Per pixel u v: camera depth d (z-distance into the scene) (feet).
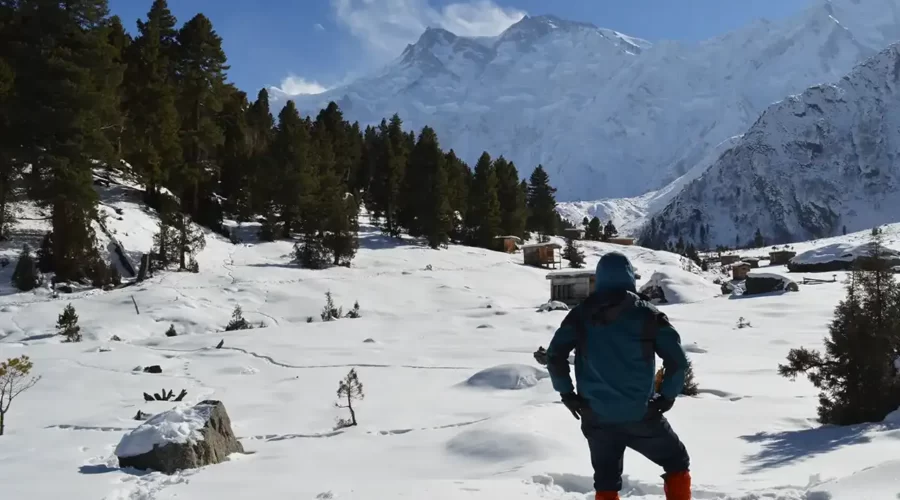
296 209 206.28
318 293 147.13
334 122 307.99
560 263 251.80
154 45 189.67
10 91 132.05
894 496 14.96
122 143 179.42
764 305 131.13
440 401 51.65
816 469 21.26
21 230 152.46
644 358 12.57
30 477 26.96
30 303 119.55
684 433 31.86
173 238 151.94
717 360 69.72
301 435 39.01
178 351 87.71
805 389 49.49
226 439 31.76
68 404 54.13
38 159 129.80
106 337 104.12
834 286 171.22
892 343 31.91
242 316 124.06
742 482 19.88
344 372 69.82
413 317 119.65
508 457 27.20
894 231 346.95
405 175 253.85
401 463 28.02
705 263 341.21
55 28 140.15
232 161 223.30
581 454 27.25
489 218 267.39
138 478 26.12
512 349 84.07
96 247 143.33
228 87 213.05
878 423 29.73
